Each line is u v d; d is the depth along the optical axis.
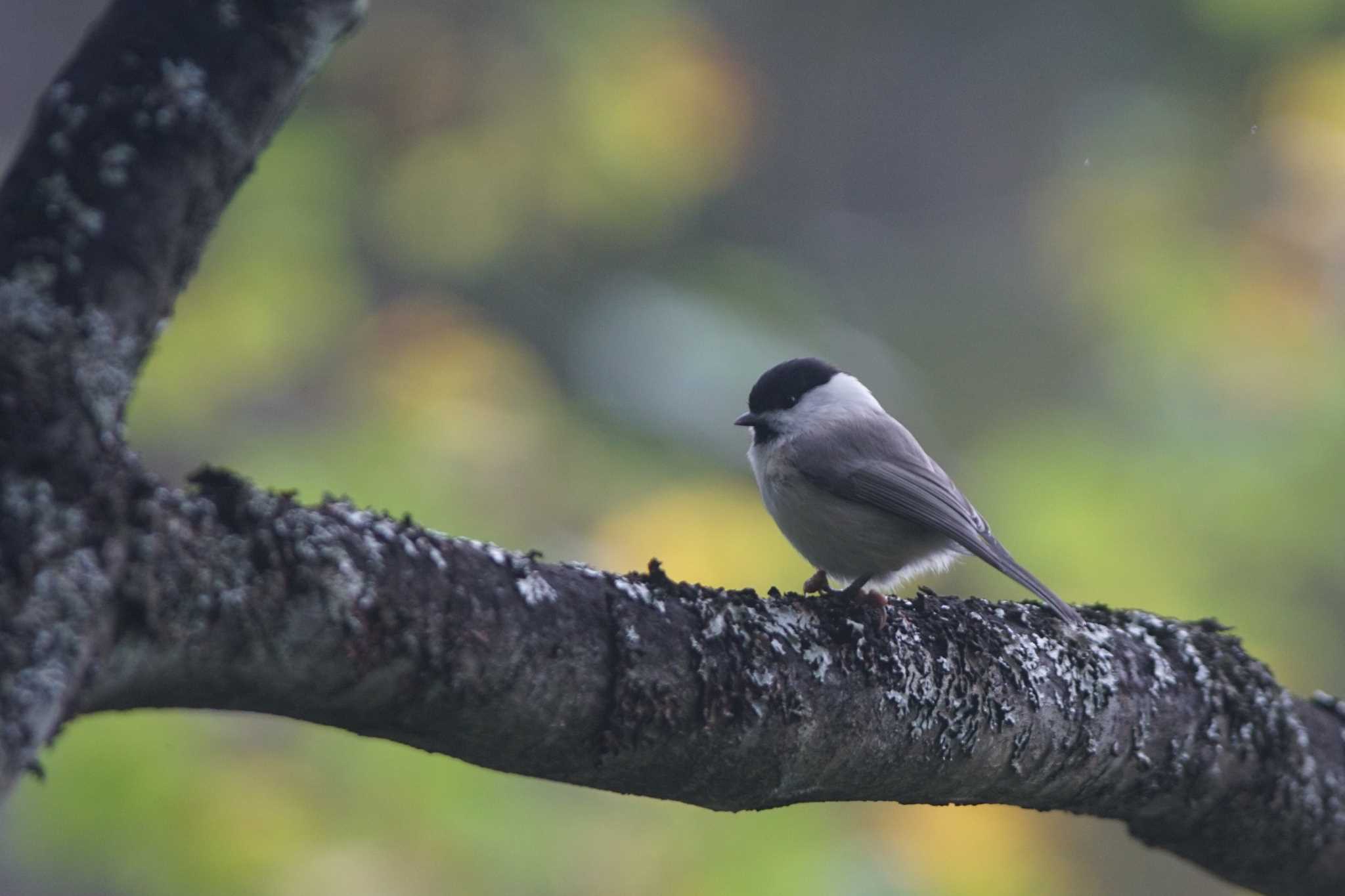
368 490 10.94
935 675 5.22
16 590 3.27
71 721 3.45
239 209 12.83
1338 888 6.55
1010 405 17.03
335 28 3.91
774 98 19.27
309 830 9.23
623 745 4.52
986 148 19.62
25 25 16.97
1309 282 14.22
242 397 12.19
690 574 11.49
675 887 9.29
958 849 10.10
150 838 9.03
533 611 4.29
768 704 4.76
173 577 3.54
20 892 10.09
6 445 3.36
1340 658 13.73
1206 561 12.80
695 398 13.34
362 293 13.93
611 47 14.87
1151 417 13.78
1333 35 15.45
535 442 12.18
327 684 3.90
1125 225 15.28
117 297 3.62
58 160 3.68
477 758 4.47
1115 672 5.79
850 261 19.42
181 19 3.79
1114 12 18.06
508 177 14.66
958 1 19.44
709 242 18.61
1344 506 13.45
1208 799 6.15
